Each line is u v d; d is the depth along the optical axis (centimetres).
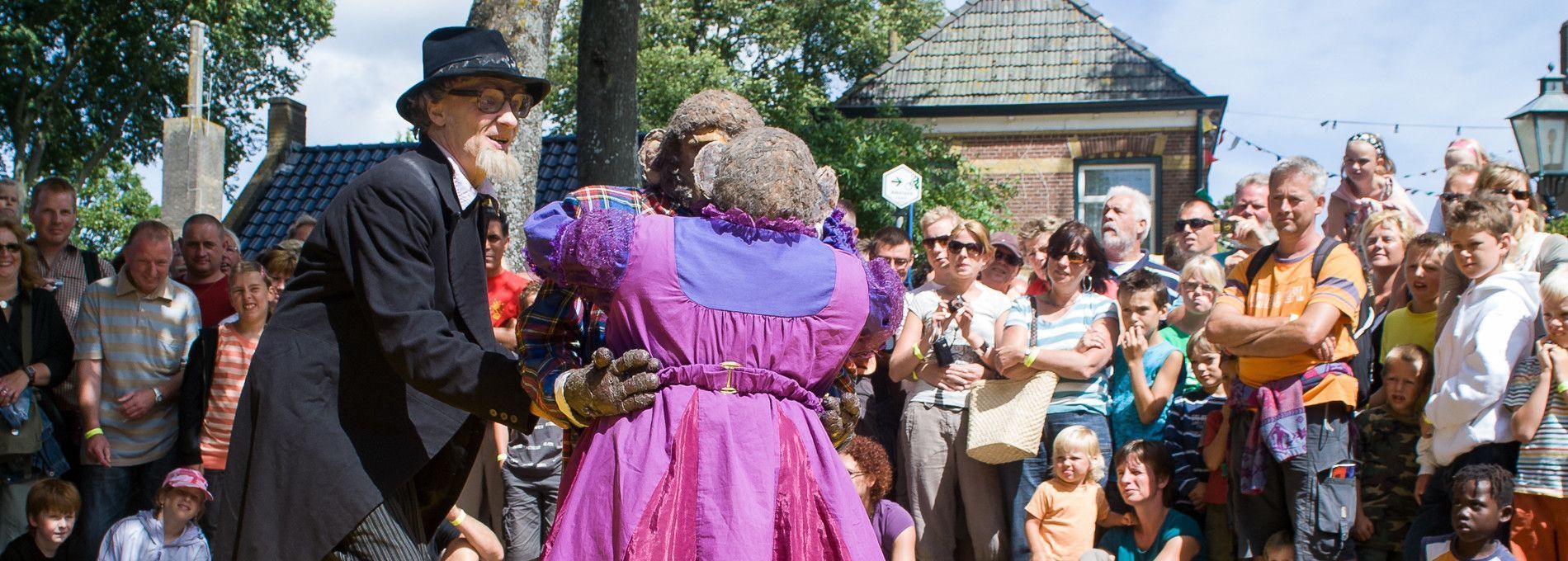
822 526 243
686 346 243
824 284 252
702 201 267
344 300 282
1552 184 708
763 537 232
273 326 285
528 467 567
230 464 286
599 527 234
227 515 284
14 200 664
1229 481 489
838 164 1678
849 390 283
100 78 2423
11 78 2297
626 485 233
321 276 282
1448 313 484
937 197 1692
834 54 2534
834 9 2464
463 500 568
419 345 265
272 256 608
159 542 547
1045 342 531
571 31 2536
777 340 246
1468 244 462
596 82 816
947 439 546
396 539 281
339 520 271
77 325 595
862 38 2505
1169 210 1841
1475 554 432
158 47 2419
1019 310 545
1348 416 466
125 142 2514
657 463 234
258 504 274
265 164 1798
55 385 582
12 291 579
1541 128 709
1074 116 1878
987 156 1914
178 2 2427
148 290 594
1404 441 488
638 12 823
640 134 1989
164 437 593
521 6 739
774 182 251
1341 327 468
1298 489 459
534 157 764
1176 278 633
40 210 633
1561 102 708
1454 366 457
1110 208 652
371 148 1811
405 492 292
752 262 248
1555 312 432
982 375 543
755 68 2491
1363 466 493
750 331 245
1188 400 538
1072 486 519
